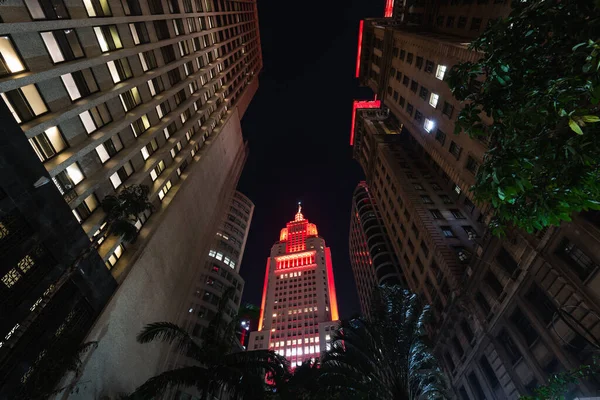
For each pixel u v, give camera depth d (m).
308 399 19.16
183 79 36.56
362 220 89.44
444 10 40.19
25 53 15.98
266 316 117.31
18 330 13.77
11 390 13.93
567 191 5.71
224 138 53.31
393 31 45.53
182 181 35.38
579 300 17.53
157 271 28.55
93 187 20.52
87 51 20.61
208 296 45.09
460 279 31.44
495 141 6.63
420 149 58.97
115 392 21.05
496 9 29.28
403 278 64.88
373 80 58.88
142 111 26.84
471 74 6.98
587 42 4.60
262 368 18.95
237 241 63.09
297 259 143.38
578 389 16.92
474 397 28.20
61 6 18.30
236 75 58.59
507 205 6.85
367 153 74.94
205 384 17.41
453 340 32.84
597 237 16.30
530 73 6.12
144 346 26.44
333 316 125.62
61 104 18.45
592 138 5.20
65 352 16.00
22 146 14.81
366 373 17.45
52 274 16.20
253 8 71.94
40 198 15.55
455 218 41.44
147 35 28.39
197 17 40.12
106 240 22.39
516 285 22.77
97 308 19.88
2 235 14.11
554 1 5.58
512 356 23.77
